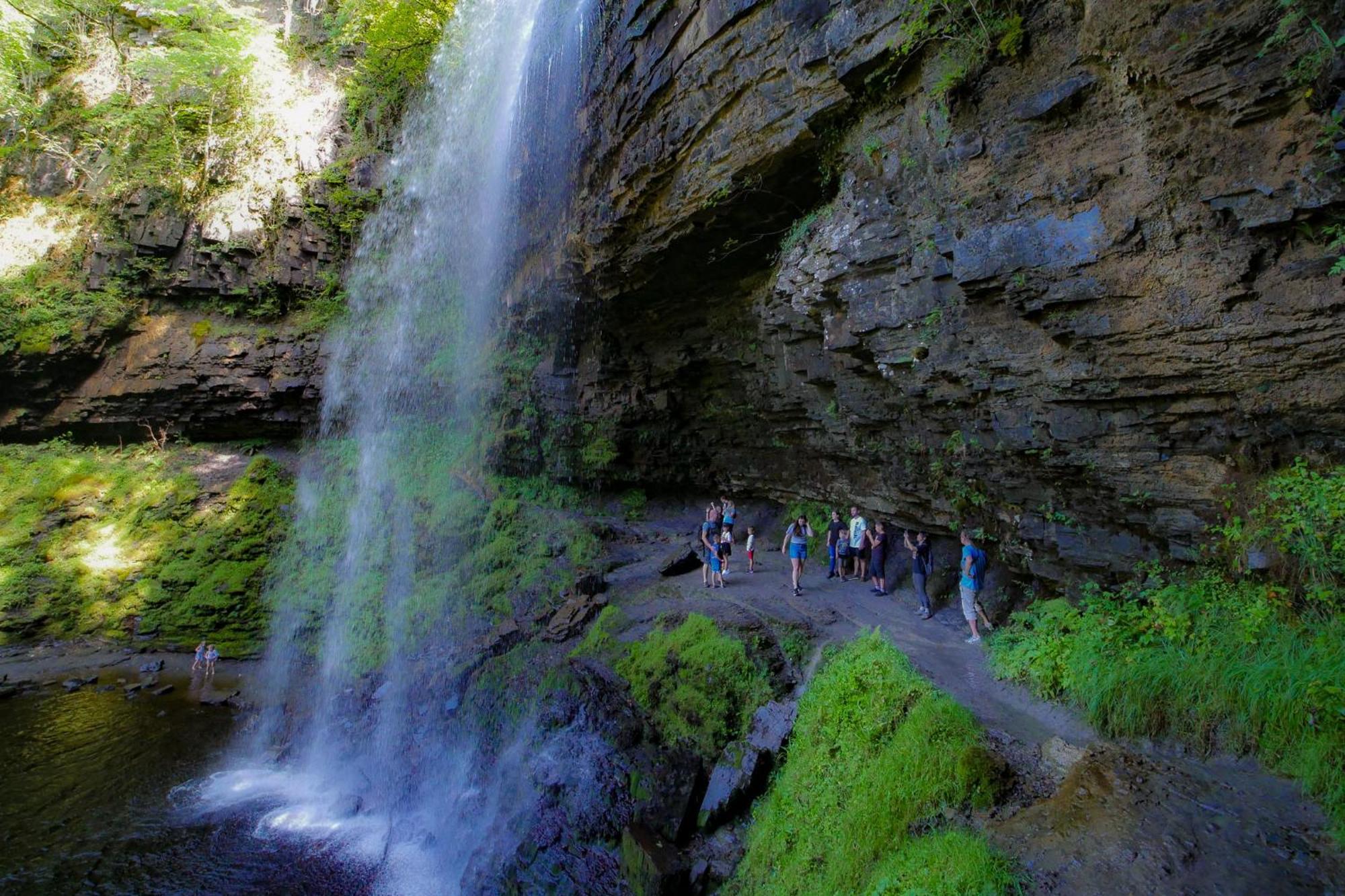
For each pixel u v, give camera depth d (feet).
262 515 76.48
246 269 88.63
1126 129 22.15
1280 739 18.48
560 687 38.50
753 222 41.37
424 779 40.73
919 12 26.81
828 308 36.65
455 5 83.87
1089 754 21.07
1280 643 19.85
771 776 28.91
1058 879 16.38
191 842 37.50
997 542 34.88
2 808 41.14
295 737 50.14
